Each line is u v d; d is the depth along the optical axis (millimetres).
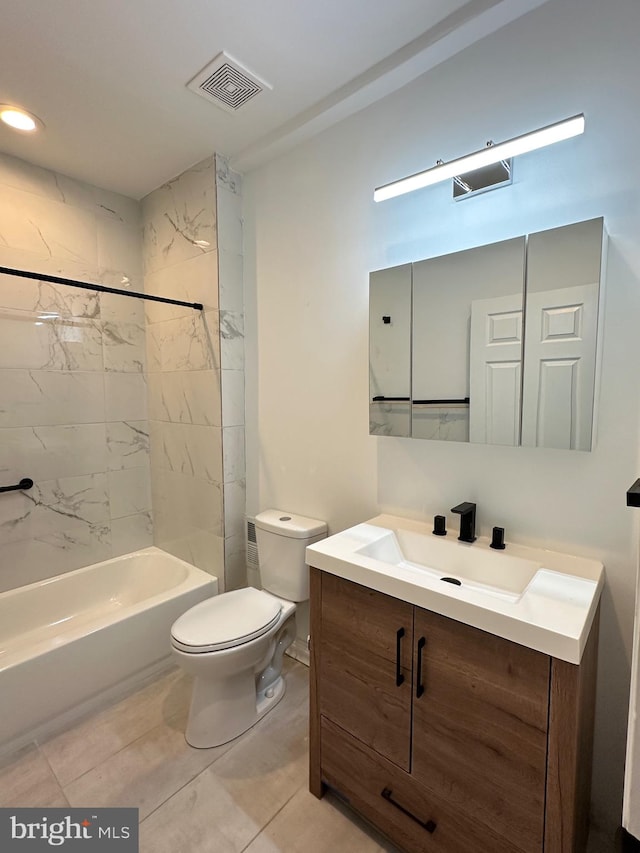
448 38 1386
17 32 1359
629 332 1192
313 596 1411
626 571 1240
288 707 1873
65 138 1972
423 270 1511
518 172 1346
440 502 1607
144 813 1396
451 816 1128
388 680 1229
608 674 1277
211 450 2336
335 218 1857
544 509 1369
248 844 1306
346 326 1855
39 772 1545
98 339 2496
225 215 2188
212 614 1755
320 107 1739
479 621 1024
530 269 1272
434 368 1504
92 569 2479
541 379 1272
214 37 1393
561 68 1255
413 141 1583
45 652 1710
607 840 1278
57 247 2299
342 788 1374
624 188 1179
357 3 1274
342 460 1923
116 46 1425
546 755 964
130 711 1856
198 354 2354
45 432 2307
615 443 1234
